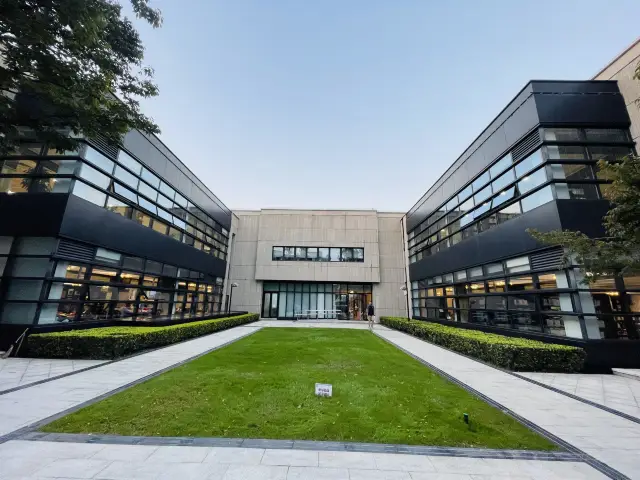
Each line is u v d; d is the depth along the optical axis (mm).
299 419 4613
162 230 15719
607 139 10219
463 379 7234
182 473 3090
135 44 6758
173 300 16719
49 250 9602
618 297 8734
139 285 13797
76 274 10406
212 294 22656
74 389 5824
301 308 26594
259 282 26719
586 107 10438
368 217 27828
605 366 8242
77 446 3611
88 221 10789
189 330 13031
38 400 5184
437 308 18734
